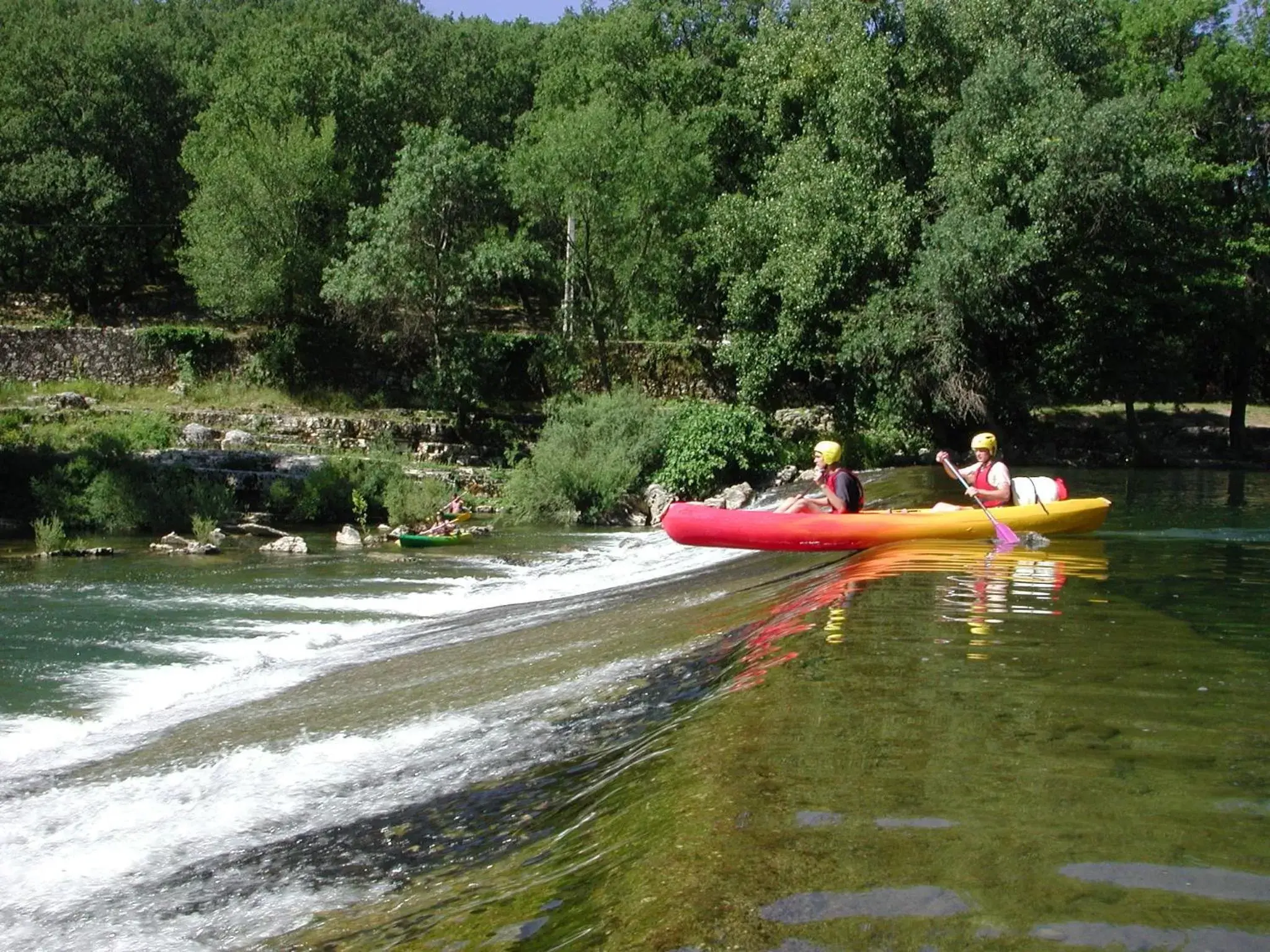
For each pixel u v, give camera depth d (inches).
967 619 267.1
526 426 1277.1
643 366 1417.3
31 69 1738.4
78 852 205.3
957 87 1125.1
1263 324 1244.5
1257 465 1161.4
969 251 941.8
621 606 429.7
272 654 418.6
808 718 181.5
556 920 123.1
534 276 1480.1
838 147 1125.7
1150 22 1272.1
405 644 413.7
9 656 417.1
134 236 1681.8
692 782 156.5
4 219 1530.5
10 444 948.0
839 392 1175.0
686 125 1485.0
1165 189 1003.9
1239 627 254.7
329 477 951.6
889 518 427.5
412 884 159.8
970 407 1014.4
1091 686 198.1
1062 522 450.0
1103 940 103.2
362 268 1186.0
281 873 176.7
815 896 115.3
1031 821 132.8
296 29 1898.4
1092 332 1098.1
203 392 1280.8
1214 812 134.6
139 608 524.7
